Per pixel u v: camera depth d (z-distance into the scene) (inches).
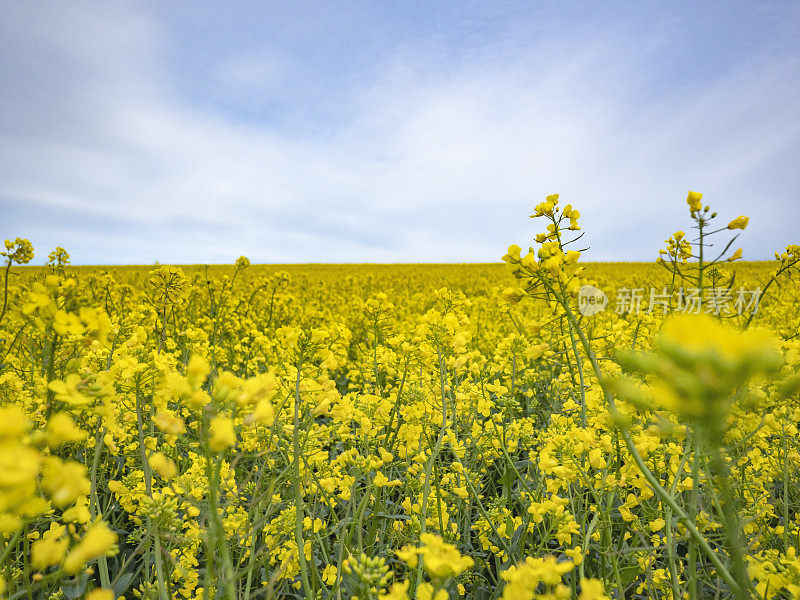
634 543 90.1
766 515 95.6
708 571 83.1
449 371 97.0
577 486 82.8
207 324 222.8
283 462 88.4
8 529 26.0
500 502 92.0
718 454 25.9
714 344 21.6
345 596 77.3
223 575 44.1
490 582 95.2
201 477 83.8
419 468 97.7
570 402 116.1
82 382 43.3
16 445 24.6
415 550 35.3
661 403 23.9
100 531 28.0
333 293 541.6
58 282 45.6
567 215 70.6
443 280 743.7
